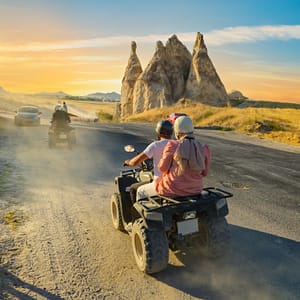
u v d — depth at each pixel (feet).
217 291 14.17
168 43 216.33
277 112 153.89
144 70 211.61
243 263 16.65
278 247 18.52
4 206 23.97
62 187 29.94
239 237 19.81
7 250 17.29
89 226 20.97
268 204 26.43
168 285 14.58
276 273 15.75
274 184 33.55
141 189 16.38
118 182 18.98
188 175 14.96
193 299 13.60
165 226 14.38
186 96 200.13
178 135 15.26
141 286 14.44
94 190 29.27
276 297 13.83
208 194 15.74
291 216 23.61
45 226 20.70
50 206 24.52
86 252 17.46
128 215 18.93
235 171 39.86
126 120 179.32
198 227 15.74
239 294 13.98
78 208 24.31
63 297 13.50
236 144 68.95
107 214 23.20
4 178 32.17
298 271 15.97
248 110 154.92
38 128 92.43
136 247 15.88
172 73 211.20
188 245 16.24
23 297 13.38
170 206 14.52
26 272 15.28
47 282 14.53
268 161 48.03
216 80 202.39
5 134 72.64
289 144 71.77
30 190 28.48
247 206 25.80
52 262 16.29
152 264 14.57
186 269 15.94
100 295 13.71
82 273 15.38
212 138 80.23
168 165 15.01
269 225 21.79
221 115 135.44
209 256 16.29
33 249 17.57
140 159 15.70
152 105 201.46
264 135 88.63
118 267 16.01
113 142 64.49
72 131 54.19
